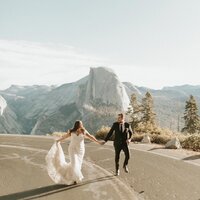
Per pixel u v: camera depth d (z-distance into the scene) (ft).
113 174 37.58
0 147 64.03
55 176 32.60
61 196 28.71
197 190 30.42
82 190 30.60
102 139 85.92
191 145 64.44
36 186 32.32
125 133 37.04
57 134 100.12
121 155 52.03
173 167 41.50
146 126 100.32
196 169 40.19
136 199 27.66
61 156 32.99
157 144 71.10
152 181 34.01
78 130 32.96
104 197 28.30
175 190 30.45
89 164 44.21
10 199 27.91
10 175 37.70
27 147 64.08
